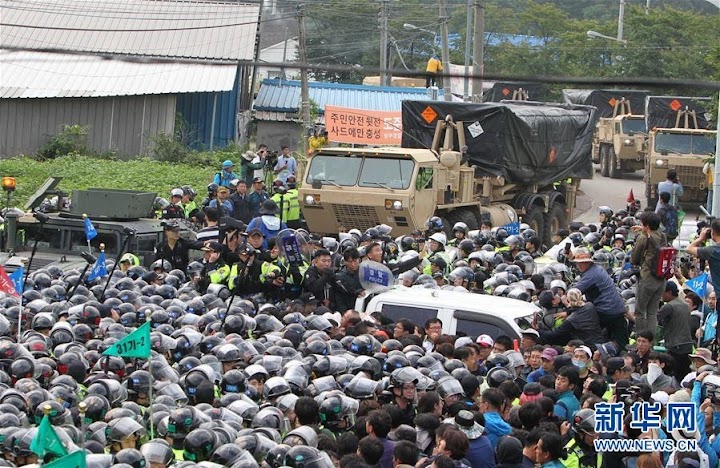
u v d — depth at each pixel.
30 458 12.12
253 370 14.96
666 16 57.50
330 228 35.00
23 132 51.44
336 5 70.44
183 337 16.42
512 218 38.22
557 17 65.31
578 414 14.38
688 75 55.97
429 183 34.69
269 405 14.20
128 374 15.45
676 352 20.72
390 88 61.84
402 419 14.21
